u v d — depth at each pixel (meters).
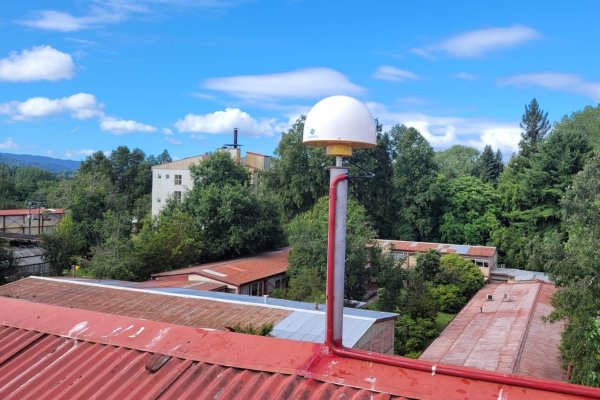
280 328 13.48
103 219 36.12
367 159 44.09
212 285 24.83
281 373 3.40
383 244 39.19
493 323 20.78
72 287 17.78
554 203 38.53
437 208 46.53
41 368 4.03
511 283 30.20
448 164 78.69
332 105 3.32
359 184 44.47
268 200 36.03
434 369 3.16
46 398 3.62
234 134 56.31
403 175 45.88
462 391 2.97
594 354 11.13
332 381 3.23
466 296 30.89
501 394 2.91
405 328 21.47
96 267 26.80
